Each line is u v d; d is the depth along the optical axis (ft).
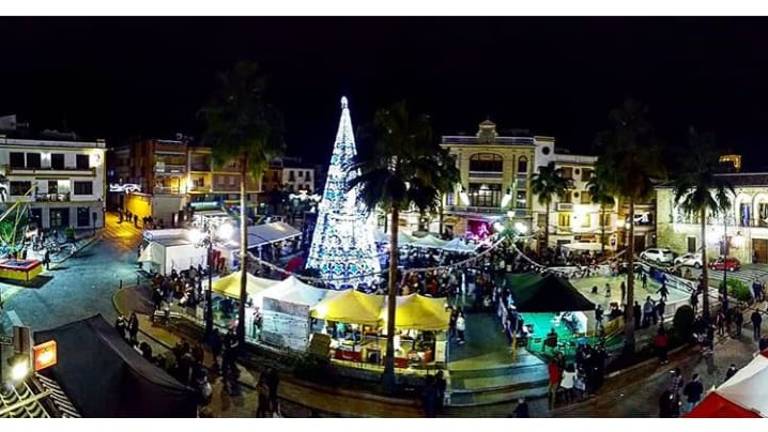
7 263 103.04
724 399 34.78
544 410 57.36
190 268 103.86
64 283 101.76
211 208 213.46
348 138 97.91
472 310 96.22
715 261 144.36
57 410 36.96
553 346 72.18
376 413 56.29
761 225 150.61
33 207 168.55
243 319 71.67
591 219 190.90
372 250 99.35
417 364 66.18
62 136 184.24
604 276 130.21
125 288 99.40
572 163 188.85
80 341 44.88
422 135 65.26
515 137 188.96
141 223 199.41
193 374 55.11
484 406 58.39
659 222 176.76
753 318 80.33
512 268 121.49
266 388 53.01
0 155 165.17
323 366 63.41
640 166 77.51
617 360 71.15
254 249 131.64
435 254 138.62
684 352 74.28
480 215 183.62
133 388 40.22
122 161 232.94
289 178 291.58
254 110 74.38
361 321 66.39
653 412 56.49
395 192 62.39
